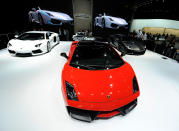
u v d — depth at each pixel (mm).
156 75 2904
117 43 5359
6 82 2260
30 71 2814
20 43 3707
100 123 1399
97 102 1204
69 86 1347
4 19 6719
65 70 1643
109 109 1227
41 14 7727
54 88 2098
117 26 9820
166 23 10797
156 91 2141
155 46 6086
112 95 1243
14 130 1259
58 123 1370
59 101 1746
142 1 8688
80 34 7441
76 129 1308
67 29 8070
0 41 4793
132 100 1357
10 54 4074
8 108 1568
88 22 10227
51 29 8273
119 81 1433
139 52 4594
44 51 4152
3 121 1362
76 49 2105
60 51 4953
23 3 7164
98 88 1292
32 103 1683
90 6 9602
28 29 7996
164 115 1555
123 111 1340
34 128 1292
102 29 9758
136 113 1568
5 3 6566
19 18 7441
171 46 5133
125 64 1869
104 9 9039
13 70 2826
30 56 3992
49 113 1511
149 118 1494
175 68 3504
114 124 1391
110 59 1880
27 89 2039
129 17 9906
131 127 1359
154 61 4129
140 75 2863
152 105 1738
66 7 8188
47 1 7582
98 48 2158
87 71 1567
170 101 1855
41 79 2436
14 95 1856
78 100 1215
